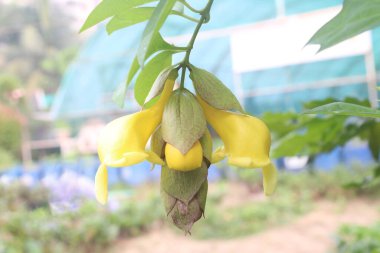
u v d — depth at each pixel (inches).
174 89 32.5
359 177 403.9
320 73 502.9
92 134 687.7
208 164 31.5
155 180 524.7
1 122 760.3
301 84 519.2
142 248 307.6
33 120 829.8
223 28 485.4
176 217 31.1
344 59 479.2
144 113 30.6
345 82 504.7
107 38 526.6
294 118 69.9
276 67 507.2
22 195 349.4
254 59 503.8
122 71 564.4
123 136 28.9
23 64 908.6
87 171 576.1
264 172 30.2
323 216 353.4
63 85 600.1
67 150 729.0
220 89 31.2
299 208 374.9
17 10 880.9
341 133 67.2
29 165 717.9
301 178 421.1
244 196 432.8
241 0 457.7
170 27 469.1
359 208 366.3
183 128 30.2
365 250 145.2
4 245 222.5
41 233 256.7
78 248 277.4
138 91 34.3
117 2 30.9
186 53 32.0
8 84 806.5
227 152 29.9
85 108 621.6
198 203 31.1
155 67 33.3
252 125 30.0
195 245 310.5
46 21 702.5
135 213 341.4
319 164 477.1
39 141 822.5
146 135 30.3
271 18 469.7
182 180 31.2
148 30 26.0
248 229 336.5
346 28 30.0
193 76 31.6
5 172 577.3
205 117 31.2
